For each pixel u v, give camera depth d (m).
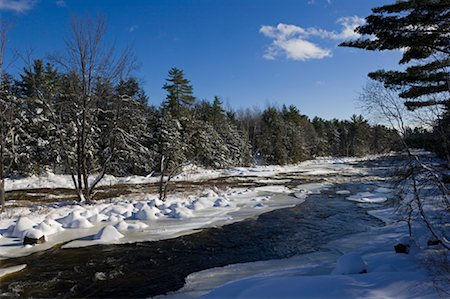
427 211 12.35
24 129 29.47
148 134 36.97
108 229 12.15
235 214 16.64
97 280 8.41
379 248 9.98
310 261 9.70
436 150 8.72
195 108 40.88
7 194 23.25
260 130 62.09
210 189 24.75
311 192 24.91
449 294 5.48
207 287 7.92
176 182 31.27
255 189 26.16
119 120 21.14
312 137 75.62
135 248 11.02
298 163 60.84
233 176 37.81
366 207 18.69
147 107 39.28
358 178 35.62
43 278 8.48
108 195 21.94
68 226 13.27
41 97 18.75
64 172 32.94
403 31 10.00
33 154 29.73
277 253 10.64
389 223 14.14
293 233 13.12
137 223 13.86
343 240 11.88
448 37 9.93
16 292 7.70
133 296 7.51
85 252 10.53
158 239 12.09
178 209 16.02
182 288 7.91
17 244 11.11
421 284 5.96
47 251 10.54
